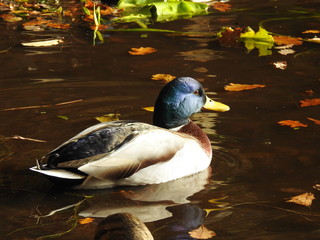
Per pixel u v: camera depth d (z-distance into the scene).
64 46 14.91
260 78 12.91
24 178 9.26
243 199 8.55
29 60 13.96
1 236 7.58
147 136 9.20
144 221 8.00
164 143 9.28
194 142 9.66
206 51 14.52
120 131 9.16
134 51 14.44
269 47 14.89
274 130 10.69
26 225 7.88
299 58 14.09
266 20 16.86
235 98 11.98
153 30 16.08
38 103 11.77
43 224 7.90
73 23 16.75
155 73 13.12
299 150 9.95
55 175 8.59
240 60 13.94
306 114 11.27
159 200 8.66
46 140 10.34
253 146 10.16
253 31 15.20
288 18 17.05
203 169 9.60
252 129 10.77
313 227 7.73
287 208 8.23
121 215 6.39
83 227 7.80
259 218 7.98
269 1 19.03
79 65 13.63
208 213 8.18
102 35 15.73
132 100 11.87
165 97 10.14
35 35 15.66
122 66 13.55
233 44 15.05
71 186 8.95
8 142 10.27
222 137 10.51
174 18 17.33
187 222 7.95
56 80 12.81
